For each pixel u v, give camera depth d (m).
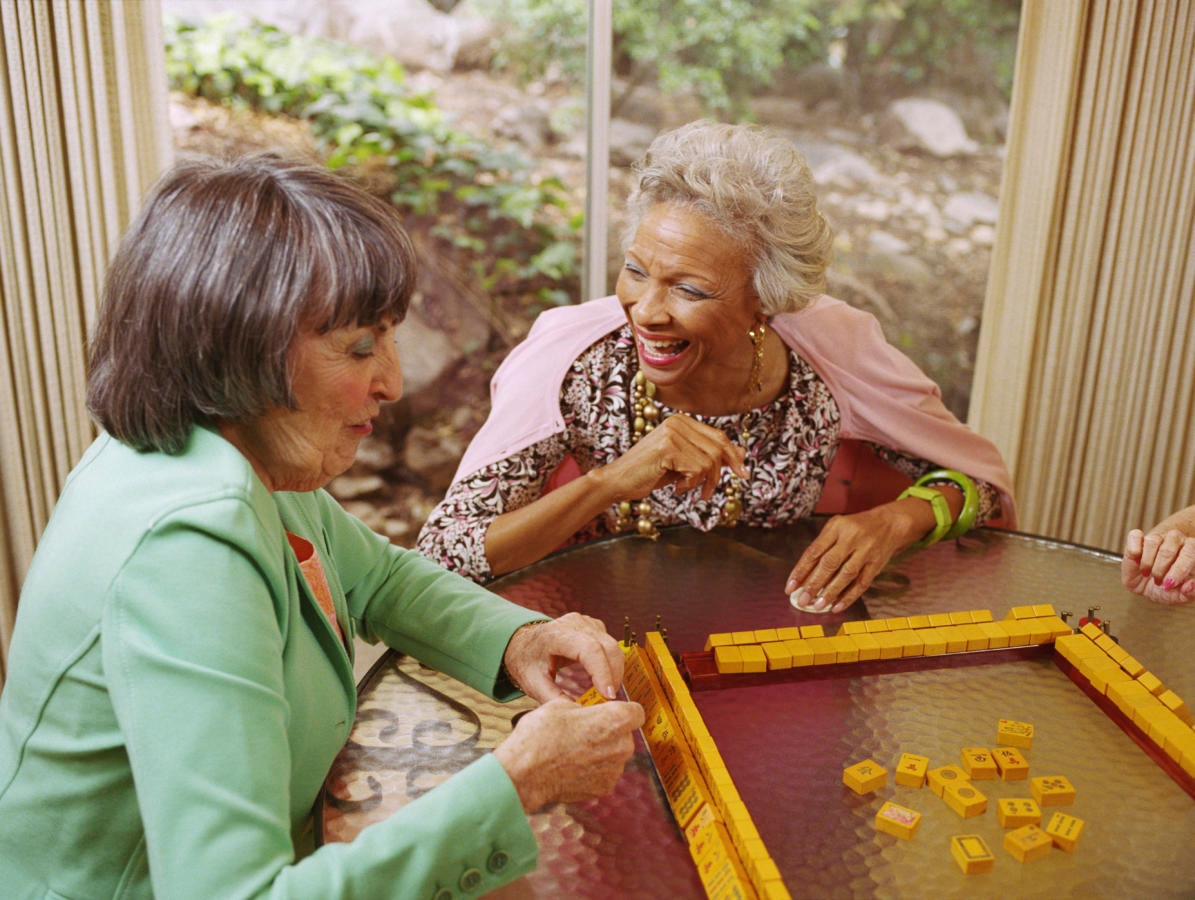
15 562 2.49
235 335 0.72
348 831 0.91
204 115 3.29
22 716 0.77
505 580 1.42
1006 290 3.04
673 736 0.99
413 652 1.14
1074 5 2.72
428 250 3.58
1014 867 0.85
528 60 3.52
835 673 1.17
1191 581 1.35
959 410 3.89
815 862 0.85
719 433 1.47
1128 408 3.11
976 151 3.70
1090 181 2.90
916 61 3.60
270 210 0.73
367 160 3.48
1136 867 0.85
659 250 1.34
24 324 2.36
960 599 1.40
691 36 3.48
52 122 2.26
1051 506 3.23
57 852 0.78
